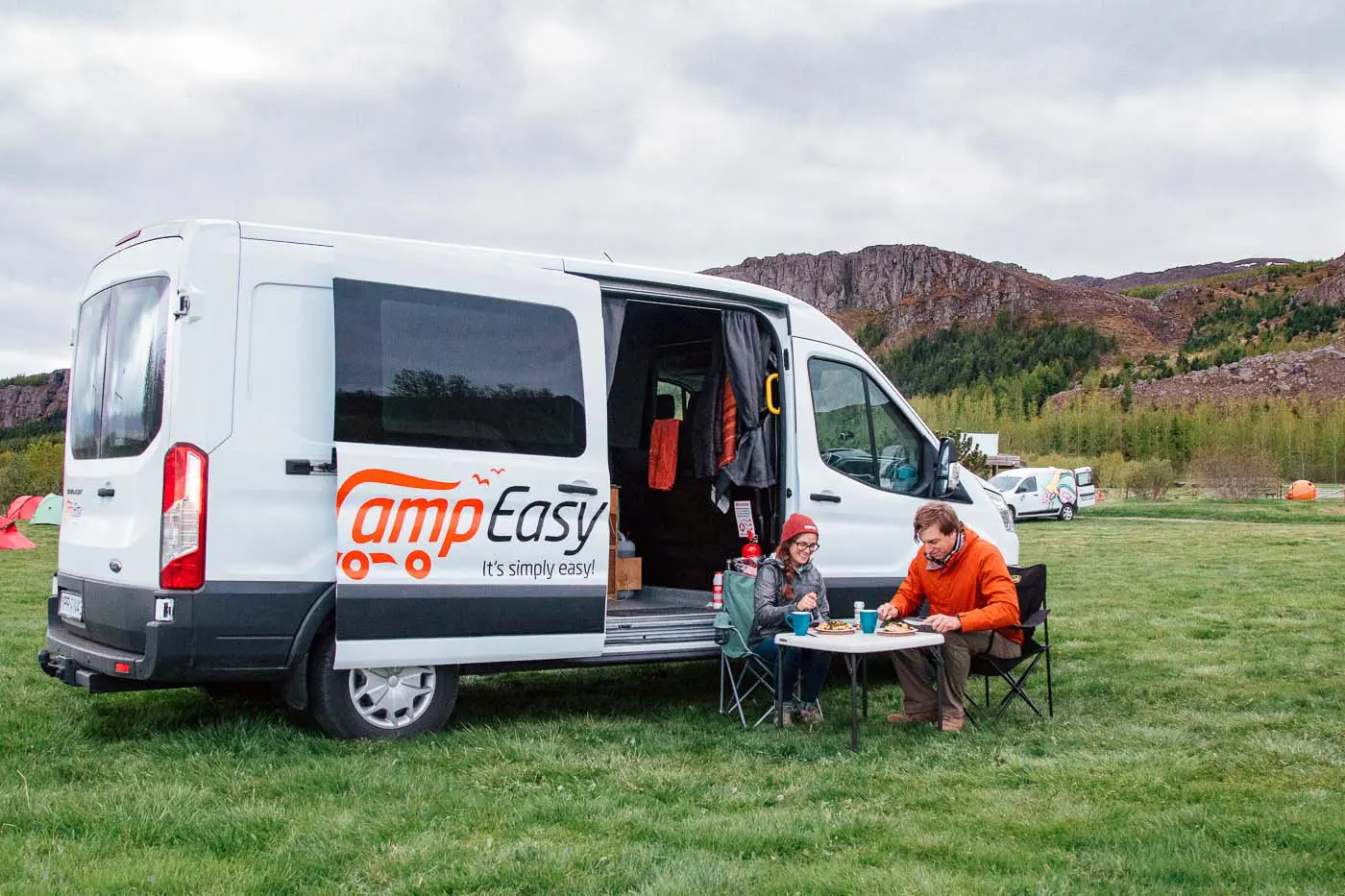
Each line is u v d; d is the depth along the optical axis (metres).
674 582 8.05
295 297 5.31
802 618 5.79
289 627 5.18
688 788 4.84
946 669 6.06
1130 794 4.73
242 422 5.13
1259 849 4.02
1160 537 23.83
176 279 5.17
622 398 8.06
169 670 4.98
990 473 35.12
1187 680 7.57
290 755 5.16
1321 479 82.94
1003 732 6.00
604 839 4.09
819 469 7.05
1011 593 6.02
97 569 5.48
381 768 4.95
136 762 5.03
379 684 5.55
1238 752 5.49
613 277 6.28
